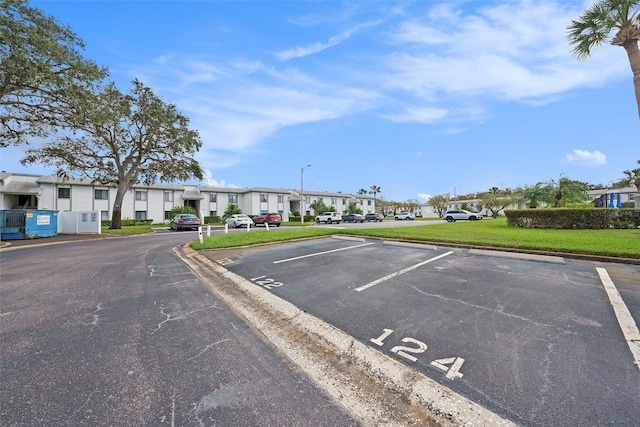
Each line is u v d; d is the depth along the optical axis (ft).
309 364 8.91
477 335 10.39
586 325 10.94
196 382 7.91
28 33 37.58
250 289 17.06
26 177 105.19
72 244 42.50
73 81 46.52
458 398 7.11
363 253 27.45
